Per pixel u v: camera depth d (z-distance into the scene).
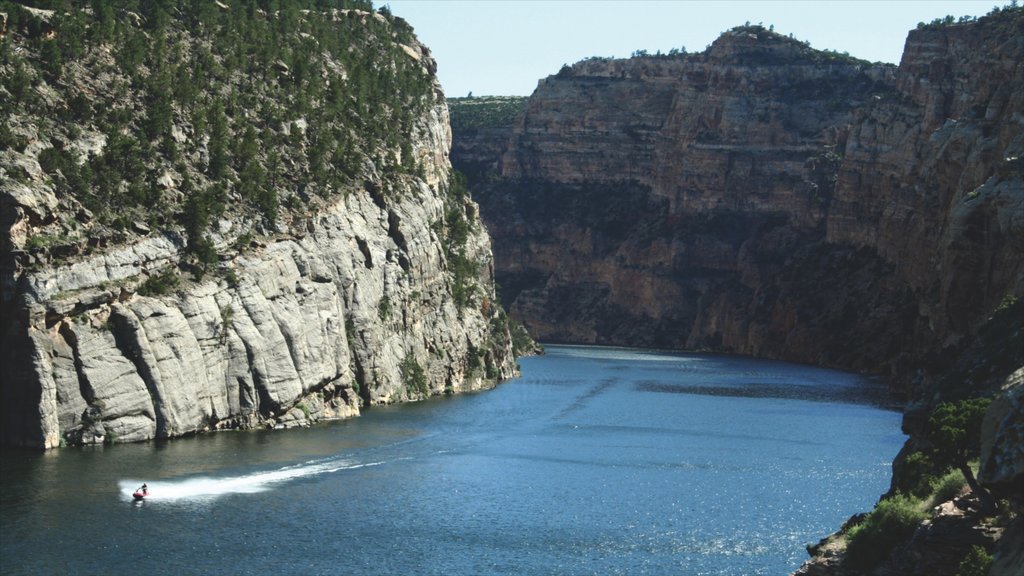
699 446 123.38
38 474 89.94
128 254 104.88
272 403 115.69
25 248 97.56
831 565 66.81
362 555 78.12
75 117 112.12
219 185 119.88
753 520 90.88
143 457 97.38
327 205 133.75
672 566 78.81
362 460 105.00
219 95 133.62
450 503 92.44
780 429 137.75
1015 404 51.53
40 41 115.44
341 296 132.38
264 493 90.56
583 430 132.25
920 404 85.06
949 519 61.50
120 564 72.81
